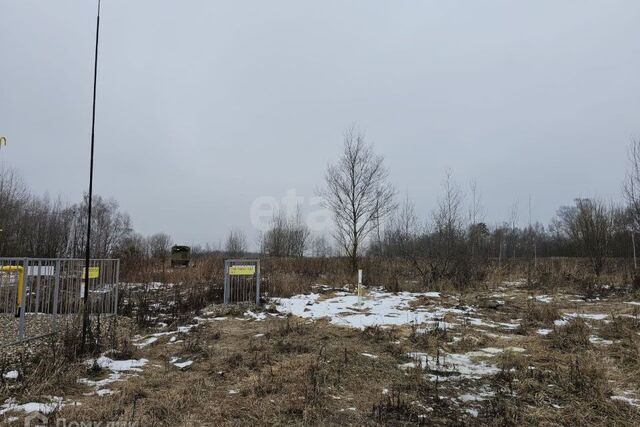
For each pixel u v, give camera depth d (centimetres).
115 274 1010
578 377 527
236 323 931
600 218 1756
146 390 499
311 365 587
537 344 713
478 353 673
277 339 767
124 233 4562
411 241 1733
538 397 479
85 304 654
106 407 434
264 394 486
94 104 643
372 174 1889
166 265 2397
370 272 1719
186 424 407
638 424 411
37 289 775
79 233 2828
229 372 572
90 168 651
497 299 1215
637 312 933
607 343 704
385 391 505
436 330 800
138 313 968
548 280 1536
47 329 753
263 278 1511
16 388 481
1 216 2438
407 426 409
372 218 1886
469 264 1566
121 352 650
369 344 733
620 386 516
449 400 477
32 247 2611
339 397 486
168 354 669
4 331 720
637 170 1506
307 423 412
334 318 974
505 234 2481
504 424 411
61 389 489
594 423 416
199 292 1240
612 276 1555
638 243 1786
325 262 2172
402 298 1271
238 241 3756
